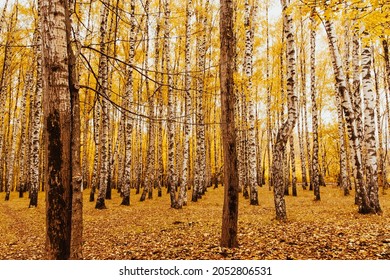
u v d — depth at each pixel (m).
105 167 15.36
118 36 18.86
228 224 6.73
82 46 4.83
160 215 12.69
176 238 8.29
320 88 26.17
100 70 14.49
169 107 15.73
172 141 15.40
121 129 24.94
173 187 14.94
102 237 8.99
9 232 10.02
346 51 18.34
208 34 19.69
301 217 10.60
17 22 19.72
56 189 3.89
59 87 3.95
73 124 4.44
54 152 3.90
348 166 24.78
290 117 10.30
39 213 14.09
